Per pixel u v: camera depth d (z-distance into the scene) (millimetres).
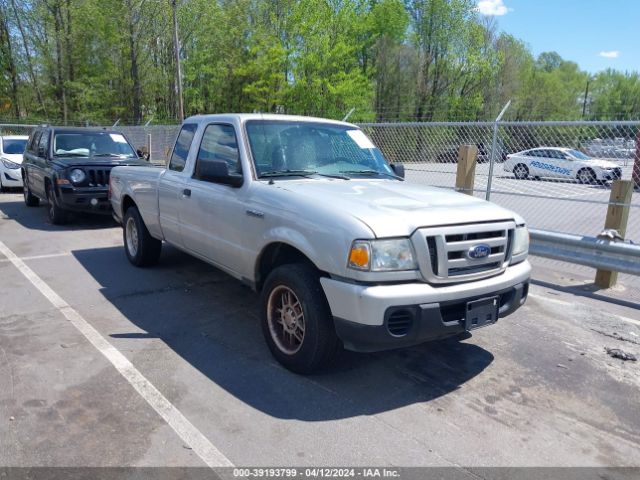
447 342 4699
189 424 3262
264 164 4547
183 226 5410
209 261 5184
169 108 38594
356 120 35906
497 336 4887
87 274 6527
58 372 3893
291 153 4746
